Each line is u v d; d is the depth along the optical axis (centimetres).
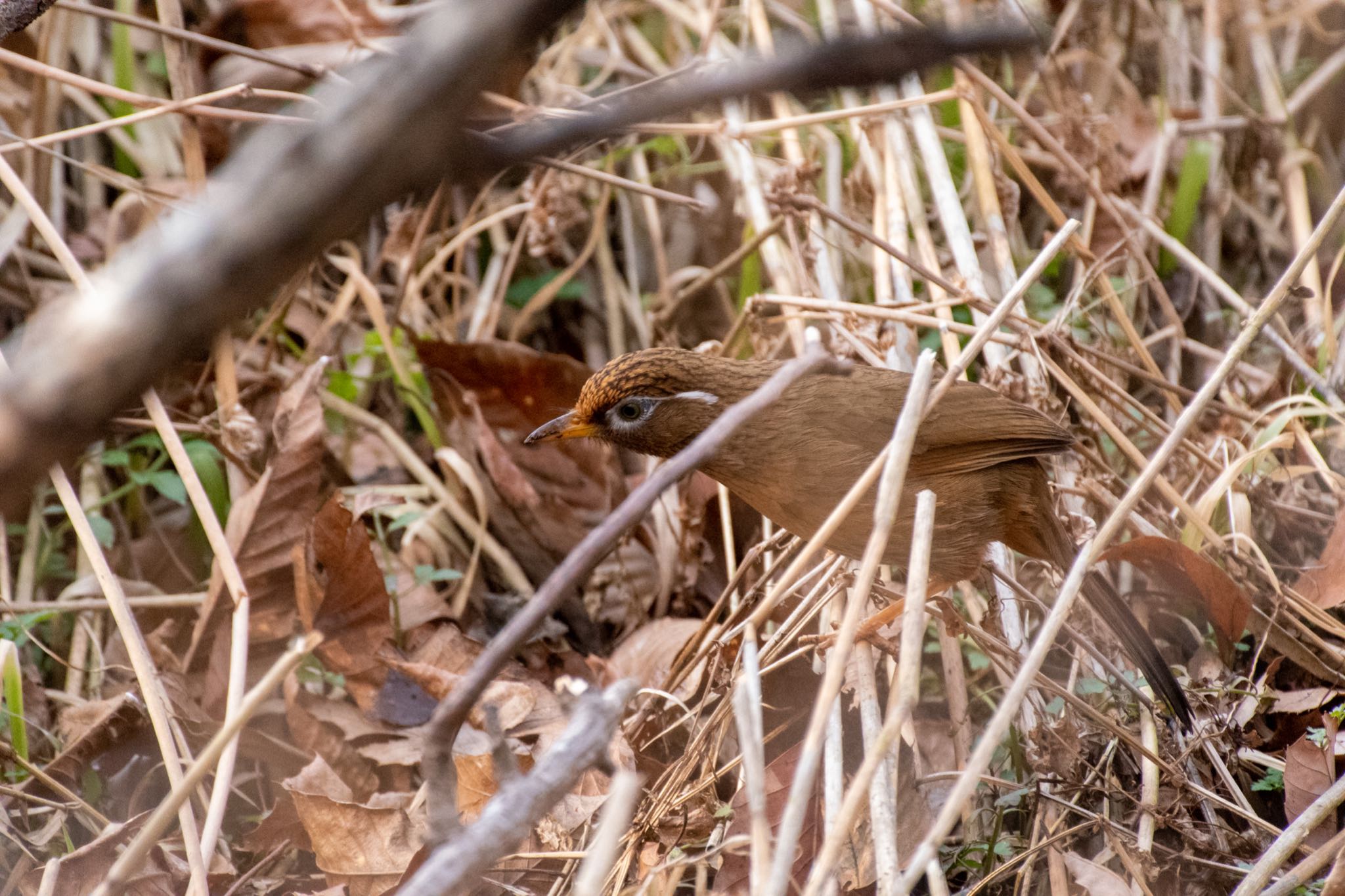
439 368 1168
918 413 601
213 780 910
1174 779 807
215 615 993
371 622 959
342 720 940
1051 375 1030
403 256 1225
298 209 182
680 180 1399
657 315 1243
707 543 1095
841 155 1311
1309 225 1246
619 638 1102
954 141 1333
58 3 1000
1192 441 1073
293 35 1250
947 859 820
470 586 1123
